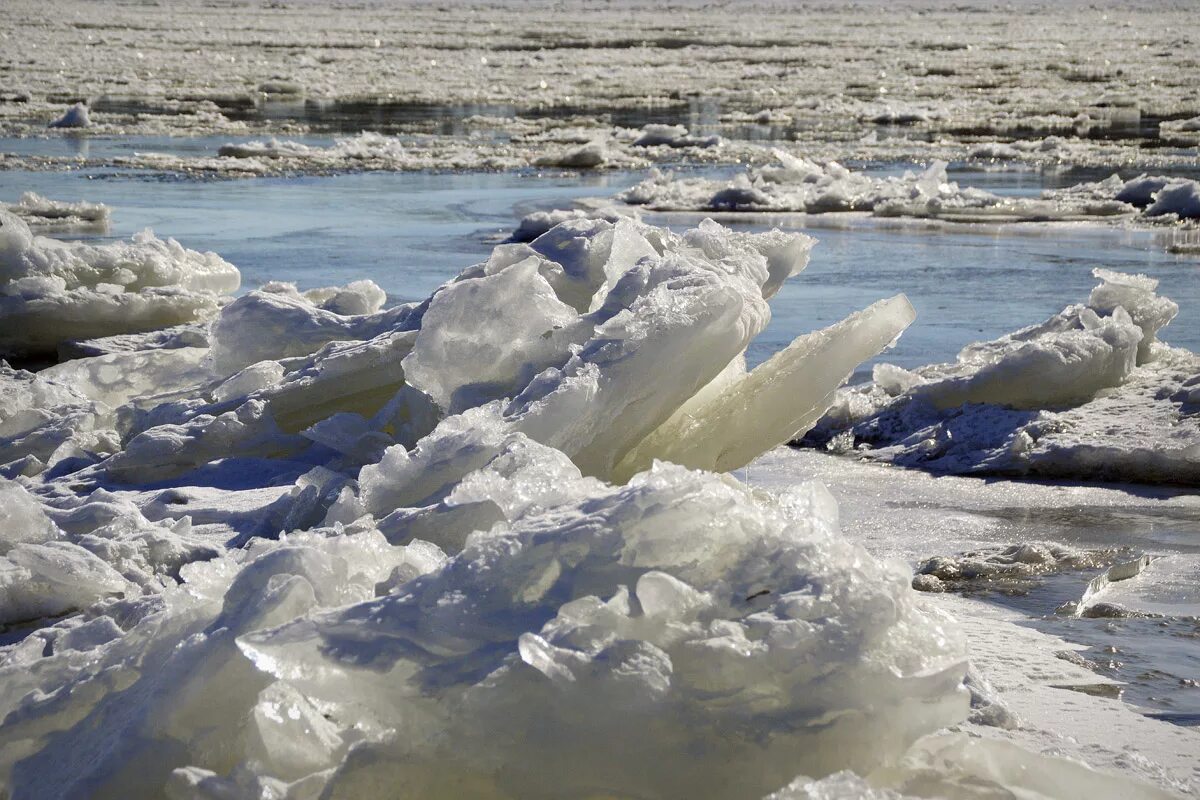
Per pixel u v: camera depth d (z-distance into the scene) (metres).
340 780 2.98
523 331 6.58
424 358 6.64
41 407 8.48
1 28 78.75
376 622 3.22
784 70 63.03
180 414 7.79
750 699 3.04
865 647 3.03
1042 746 3.92
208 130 38.16
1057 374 9.70
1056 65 65.69
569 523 3.42
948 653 3.10
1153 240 20.64
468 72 60.75
